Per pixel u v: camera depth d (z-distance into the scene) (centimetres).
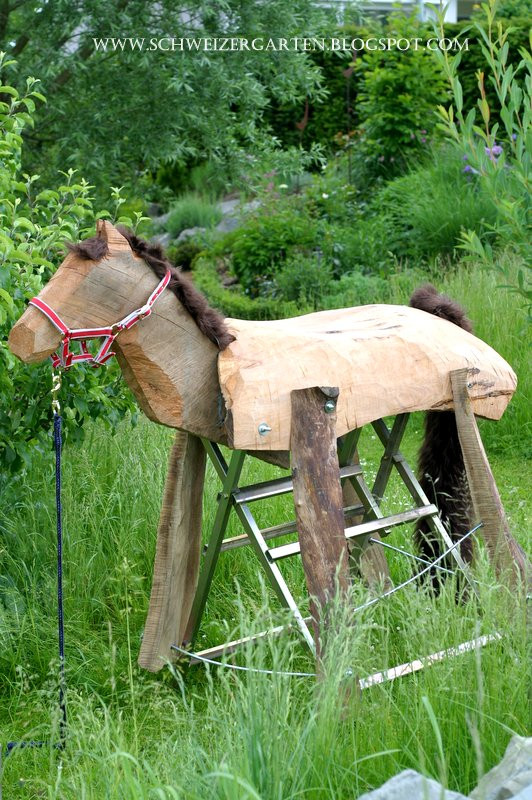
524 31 1292
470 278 836
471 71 1291
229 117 950
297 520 331
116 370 458
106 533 475
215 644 412
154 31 889
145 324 327
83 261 315
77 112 899
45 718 356
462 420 373
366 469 651
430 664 307
